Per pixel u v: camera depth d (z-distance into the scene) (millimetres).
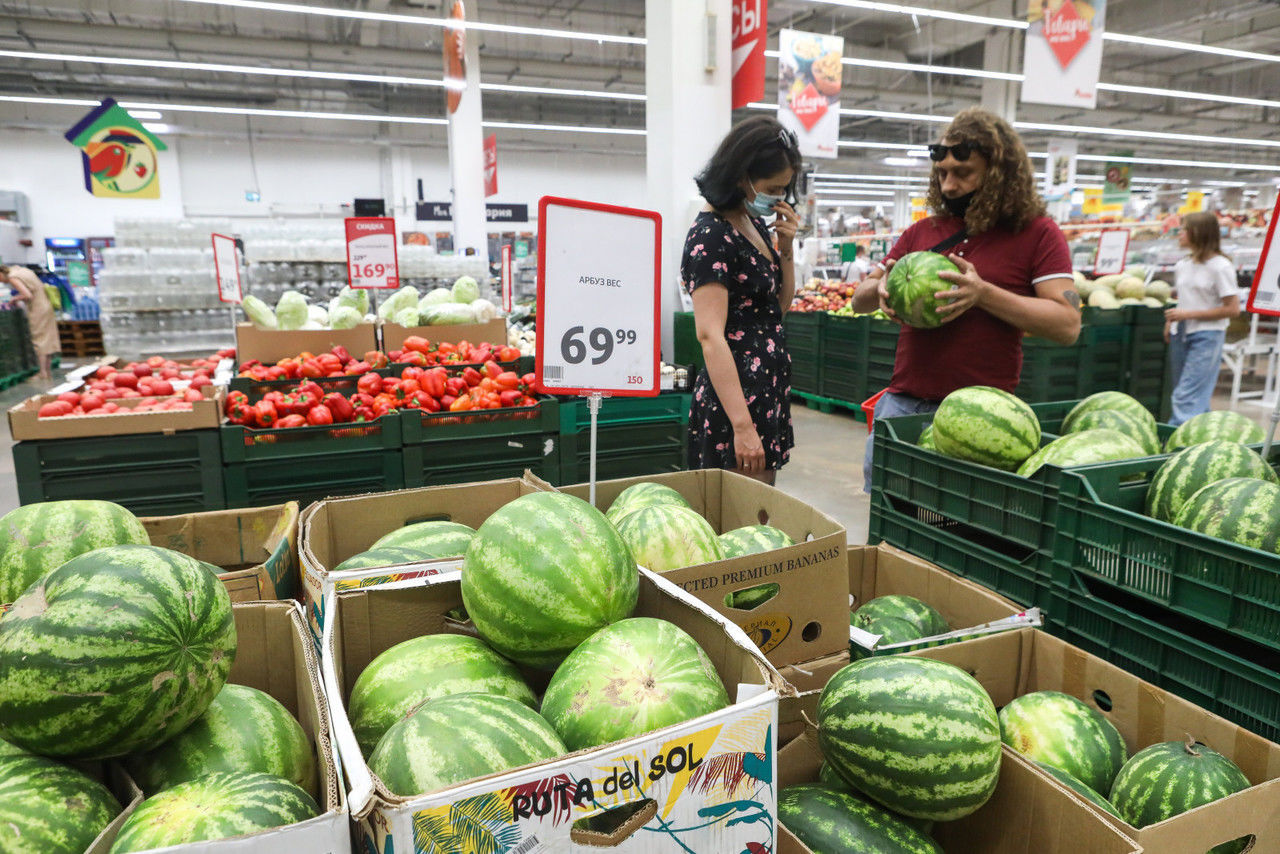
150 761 1327
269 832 904
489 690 1471
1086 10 9008
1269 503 1876
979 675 1990
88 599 1209
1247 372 11758
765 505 2322
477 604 1537
